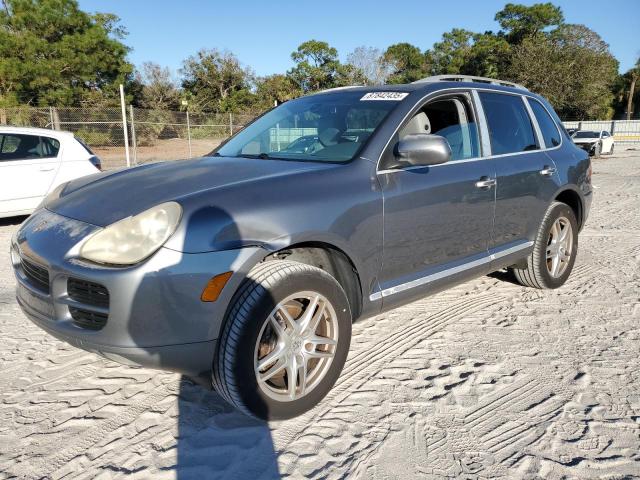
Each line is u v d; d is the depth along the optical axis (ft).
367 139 9.82
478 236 11.54
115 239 7.38
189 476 7.06
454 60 163.73
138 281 7.00
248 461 7.38
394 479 7.02
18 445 7.71
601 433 8.00
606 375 9.80
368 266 9.22
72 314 7.69
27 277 8.54
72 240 7.72
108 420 8.38
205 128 65.21
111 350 7.27
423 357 10.57
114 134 60.44
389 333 11.76
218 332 7.44
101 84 98.37
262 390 7.75
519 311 13.10
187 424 8.27
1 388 9.36
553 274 14.40
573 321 12.45
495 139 12.30
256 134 11.99
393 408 8.71
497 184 11.75
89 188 9.42
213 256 7.27
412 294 10.18
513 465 7.29
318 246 8.77
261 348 7.95
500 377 9.75
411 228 9.85
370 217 9.09
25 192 23.47
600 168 62.28
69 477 7.02
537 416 8.46
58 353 10.79
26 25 88.33
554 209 13.88
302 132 11.11
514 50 138.10
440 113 11.22
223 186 8.20
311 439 7.88
